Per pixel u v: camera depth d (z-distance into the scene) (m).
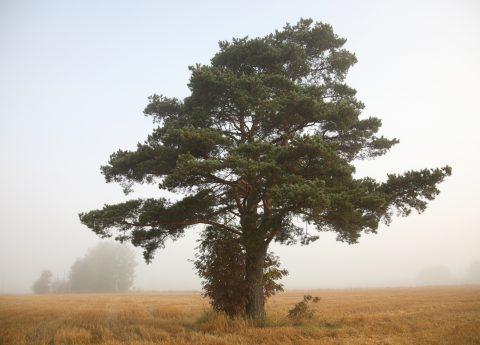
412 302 34.38
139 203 17.72
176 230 19.45
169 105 20.91
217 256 18.75
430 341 12.52
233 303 18.22
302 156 16.23
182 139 16.72
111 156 19.12
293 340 13.34
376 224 16.02
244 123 20.67
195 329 16.55
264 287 19.30
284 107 18.28
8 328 17.80
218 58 21.42
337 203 15.10
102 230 17.53
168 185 16.84
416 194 17.00
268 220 15.82
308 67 21.33
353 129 19.45
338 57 21.80
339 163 16.69
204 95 19.52
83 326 18.64
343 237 18.84
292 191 14.07
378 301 37.81
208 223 18.94
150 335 14.52
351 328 15.67
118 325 18.58
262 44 20.56
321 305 33.41
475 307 25.78
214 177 17.44
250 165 15.41
